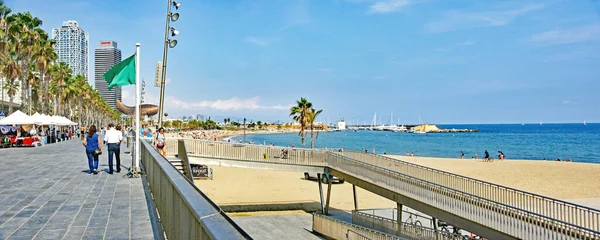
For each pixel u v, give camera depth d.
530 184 37.41
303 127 63.34
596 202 27.45
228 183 34.81
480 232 14.23
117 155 13.54
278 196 29.23
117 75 12.83
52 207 7.66
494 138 159.50
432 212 16.25
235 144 23.02
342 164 21.86
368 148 102.88
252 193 30.16
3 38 36.75
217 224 2.13
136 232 5.84
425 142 133.62
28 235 5.67
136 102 12.60
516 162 59.72
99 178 12.03
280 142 134.12
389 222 17.22
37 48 40.50
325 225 18.98
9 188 10.05
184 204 3.41
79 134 53.84
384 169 18.69
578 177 41.66
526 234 12.62
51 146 30.88
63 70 59.09
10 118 30.02
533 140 141.62
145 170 12.77
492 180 40.38
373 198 29.52
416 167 18.91
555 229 11.88
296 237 19.17
